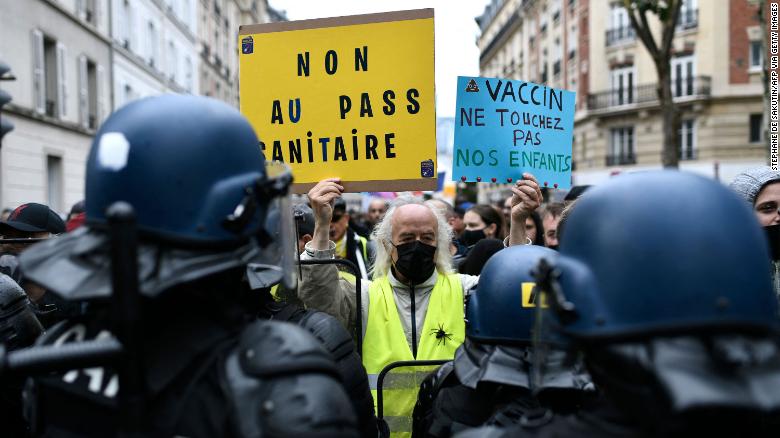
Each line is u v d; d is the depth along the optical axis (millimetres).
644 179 1148
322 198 2914
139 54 22734
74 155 17469
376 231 3385
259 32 3262
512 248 1963
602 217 1152
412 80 3107
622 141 28000
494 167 3330
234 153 1348
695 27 24859
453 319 2928
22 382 1908
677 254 1051
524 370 1774
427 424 2023
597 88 28094
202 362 1254
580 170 29656
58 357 1107
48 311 3072
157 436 1190
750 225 1096
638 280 1070
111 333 1269
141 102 1356
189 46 29828
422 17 3113
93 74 19031
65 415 1287
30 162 15008
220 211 1295
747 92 24234
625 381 1082
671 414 991
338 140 3174
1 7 13570
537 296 1325
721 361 974
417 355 2867
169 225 1260
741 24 24188
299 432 1111
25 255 1280
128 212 1077
